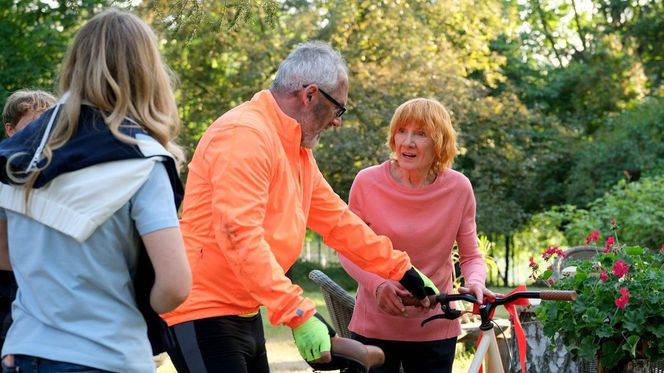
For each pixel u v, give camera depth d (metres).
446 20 22.44
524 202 23.44
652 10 26.05
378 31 20.12
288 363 7.73
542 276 4.68
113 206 2.06
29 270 2.09
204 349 2.85
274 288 2.68
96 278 2.09
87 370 2.06
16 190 2.08
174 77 2.31
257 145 2.79
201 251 2.85
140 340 2.15
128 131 2.10
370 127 19.25
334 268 23.75
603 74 25.38
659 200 13.28
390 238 3.82
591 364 4.69
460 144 19.81
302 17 20.14
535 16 29.55
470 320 7.23
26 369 2.08
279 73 2.98
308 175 3.13
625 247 4.60
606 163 21.44
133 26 2.16
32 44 18.56
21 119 3.36
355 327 3.92
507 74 26.88
